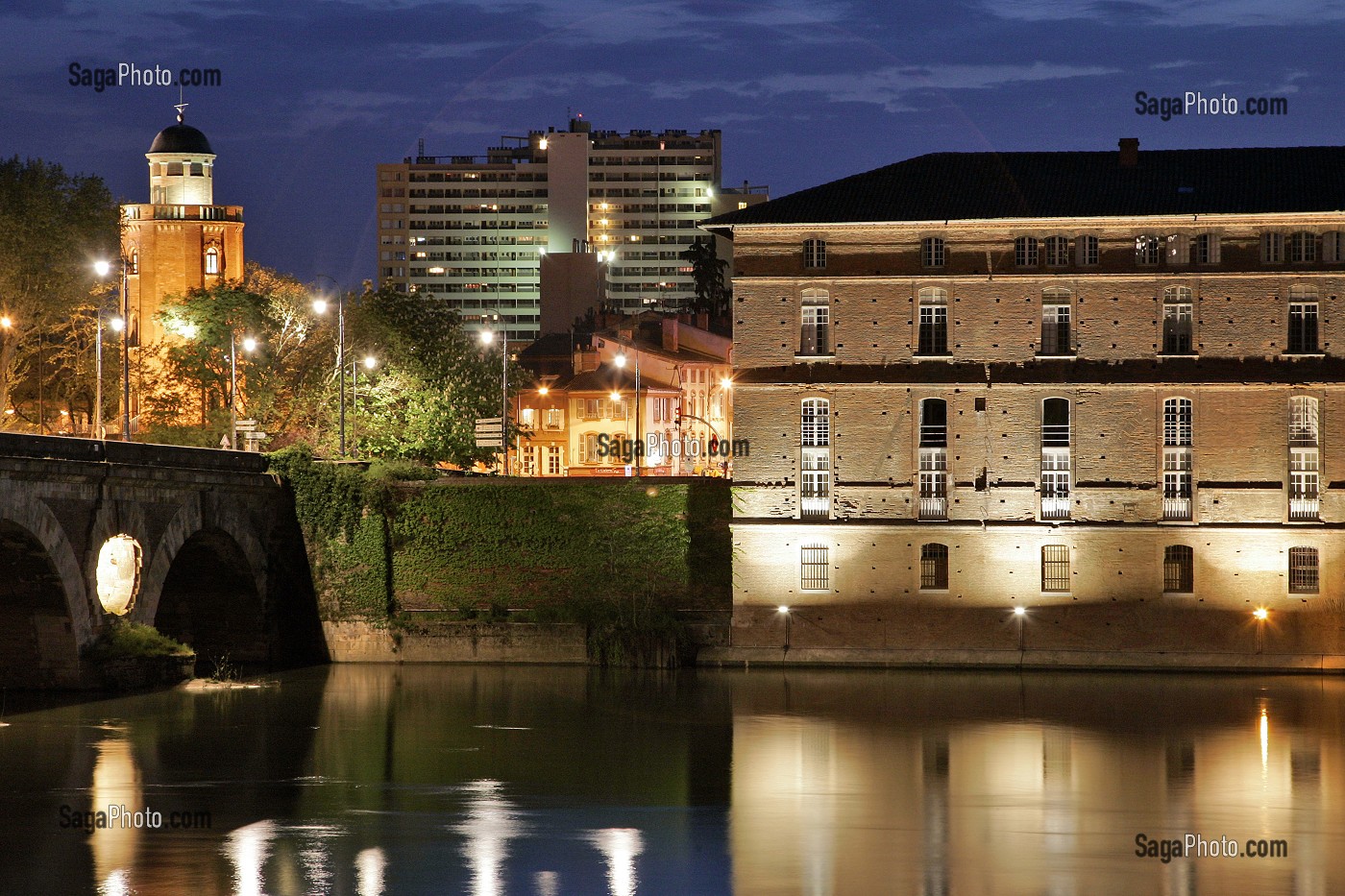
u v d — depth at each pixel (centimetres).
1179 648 9644
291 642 10306
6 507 7550
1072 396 9669
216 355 13050
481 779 6750
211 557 9888
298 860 5488
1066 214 9631
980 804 6338
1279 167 9881
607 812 6188
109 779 6662
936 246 9756
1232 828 5972
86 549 8350
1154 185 9819
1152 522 9638
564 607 10162
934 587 9812
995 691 8950
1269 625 9581
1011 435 9725
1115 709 8400
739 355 9862
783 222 9794
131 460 8588
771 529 9856
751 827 5978
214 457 9500
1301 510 9588
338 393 12181
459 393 12731
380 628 10250
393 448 12069
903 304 9762
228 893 5103
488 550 10300
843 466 9819
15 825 5922
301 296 13300
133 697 8525
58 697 8381
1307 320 9569
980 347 9731
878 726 7938
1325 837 5847
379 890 5138
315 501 10288
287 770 6881
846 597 9844
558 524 10244
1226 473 9606
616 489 10212
